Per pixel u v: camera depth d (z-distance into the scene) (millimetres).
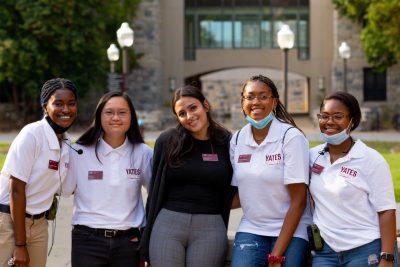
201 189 5434
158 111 34062
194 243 5406
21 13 29953
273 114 5477
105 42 33469
